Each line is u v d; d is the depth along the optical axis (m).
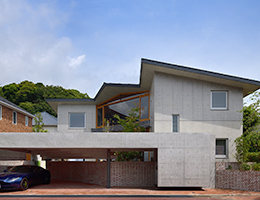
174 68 14.30
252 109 14.80
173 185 11.73
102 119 22.16
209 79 14.99
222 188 12.62
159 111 15.23
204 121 15.19
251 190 11.91
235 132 15.12
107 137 12.00
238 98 15.34
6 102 20.83
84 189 12.51
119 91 19.80
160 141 11.98
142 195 10.74
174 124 15.27
